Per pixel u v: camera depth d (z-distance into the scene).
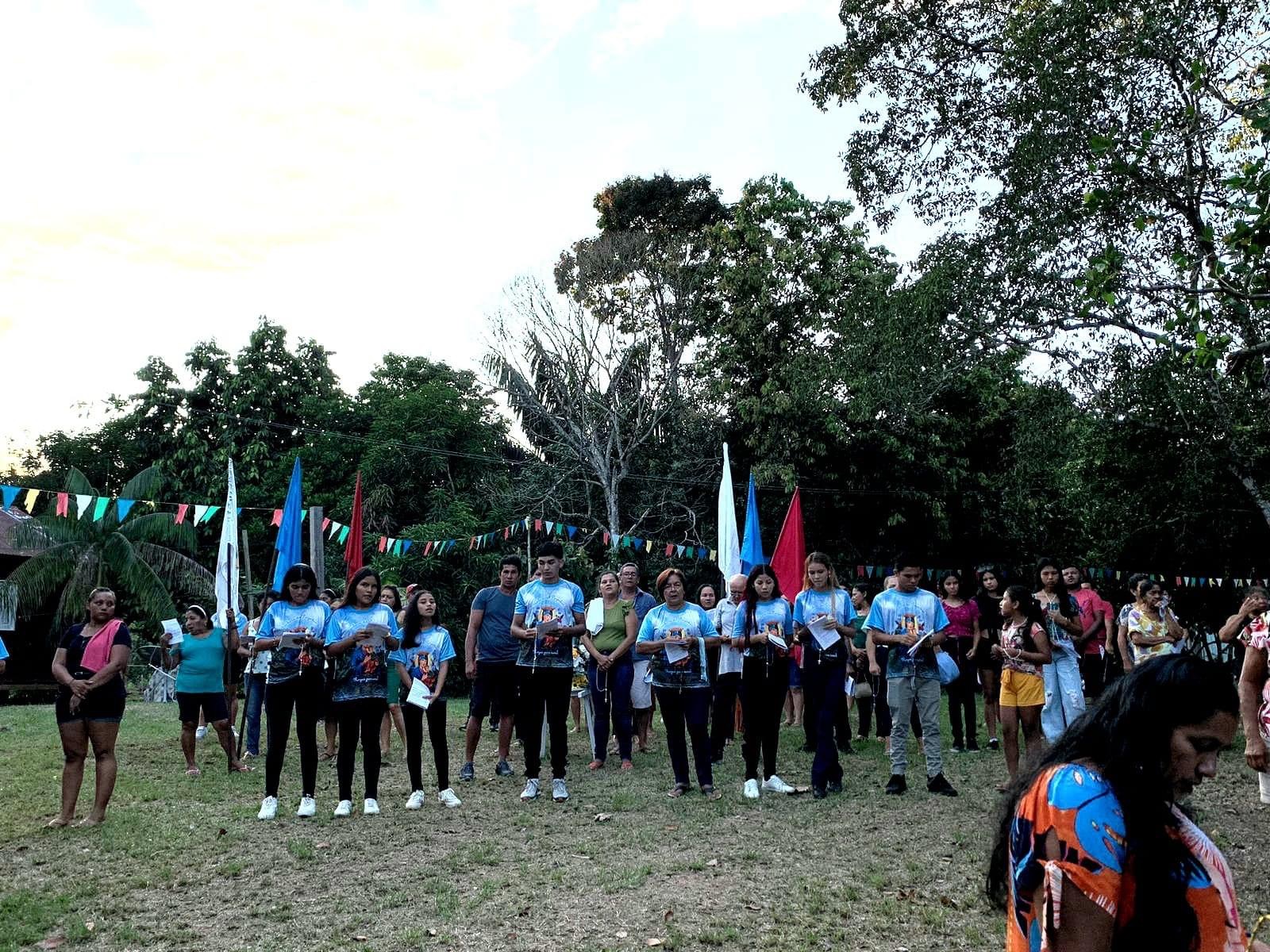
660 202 36.03
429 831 7.48
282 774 10.38
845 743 10.87
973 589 28.73
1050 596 8.92
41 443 39.16
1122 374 16.22
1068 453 19.92
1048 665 8.75
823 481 27.39
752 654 8.48
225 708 10.43
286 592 8.28
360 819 7.91
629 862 6.43
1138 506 22.59
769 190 29.06
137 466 37.53
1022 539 27.97
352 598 8.27
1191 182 13.77
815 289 28.11
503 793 8.91
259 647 8.17
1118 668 12.12
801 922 5.23
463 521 29.44
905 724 8.46
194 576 28.11
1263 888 5.68
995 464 27.94
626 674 10.23
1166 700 2.18
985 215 16.53
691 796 8.54
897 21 17.09
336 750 11.22
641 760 10.77
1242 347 13.99
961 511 27.77
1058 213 14.93
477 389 38.06
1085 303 15.27
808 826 7.32
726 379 29.38
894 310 17.08
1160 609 9.39
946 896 5.56
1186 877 2.13
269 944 5.12
